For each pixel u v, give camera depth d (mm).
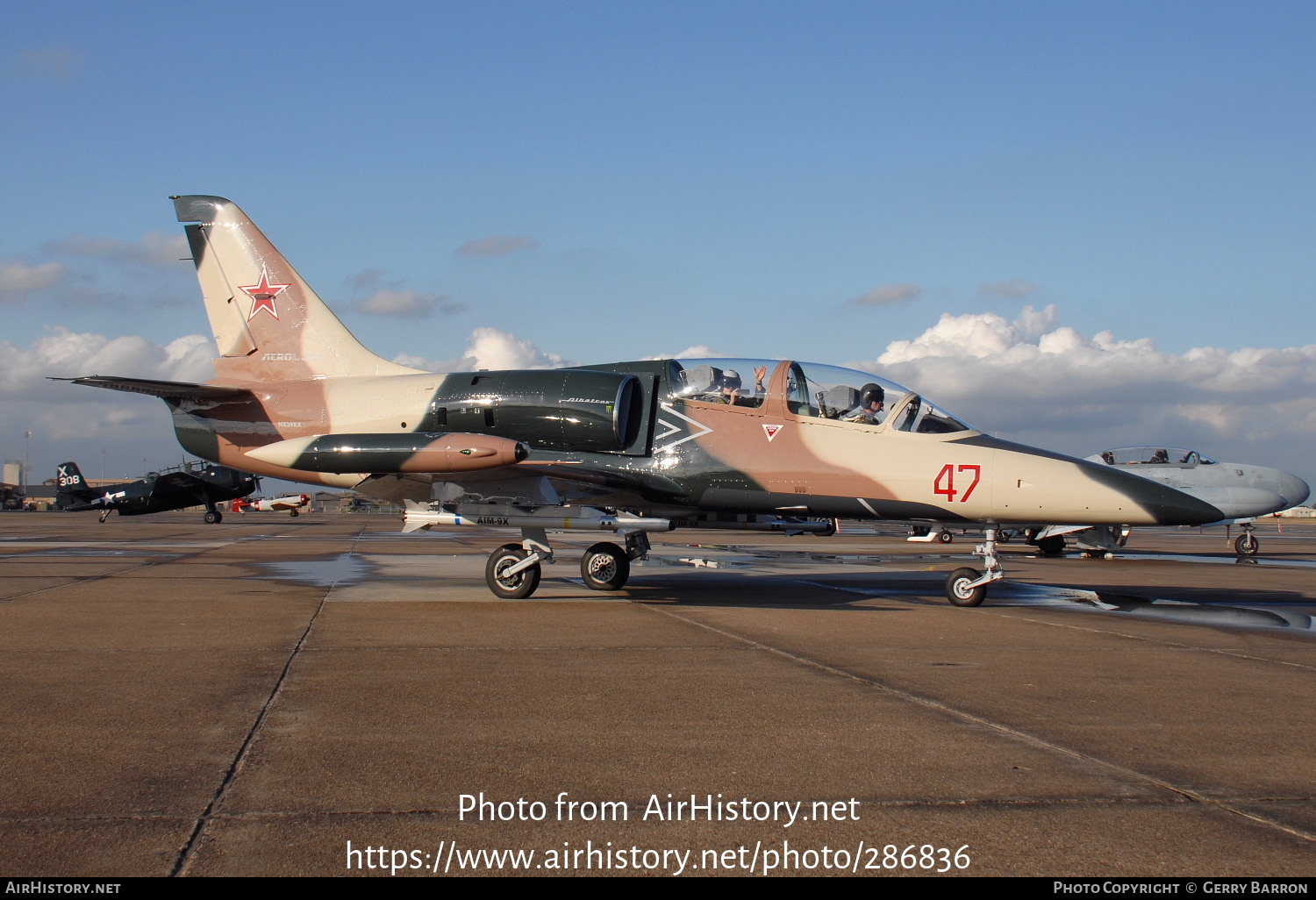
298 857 3174
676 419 11398
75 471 58906
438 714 5113
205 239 12977
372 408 11938
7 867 3045
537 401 11383
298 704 5344
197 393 12055
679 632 8242
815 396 11172
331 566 16359
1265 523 79500
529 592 10891
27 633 7906
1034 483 10273
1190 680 6250
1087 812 3660
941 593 12273
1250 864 3176
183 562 17141
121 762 4180
